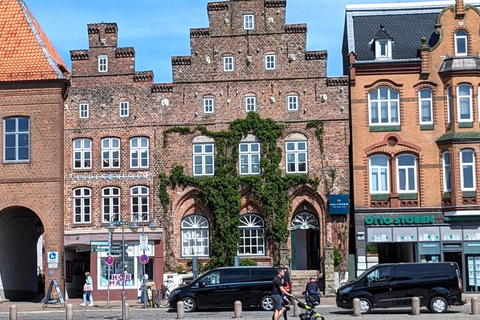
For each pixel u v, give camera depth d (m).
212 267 55.16
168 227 55.69
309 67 56.22
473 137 53.53
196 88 56.59
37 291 65.69
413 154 54.88
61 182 55.12
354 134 55.09
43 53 56.50
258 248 55.81
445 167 54.50
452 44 55.25
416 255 54.00
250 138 56.09
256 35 56.78
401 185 54.91
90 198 56.16
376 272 39.78
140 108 56.66
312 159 55.56
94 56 57.22
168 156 56.28
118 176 56.16
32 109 55.44
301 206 56.00
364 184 54.72
